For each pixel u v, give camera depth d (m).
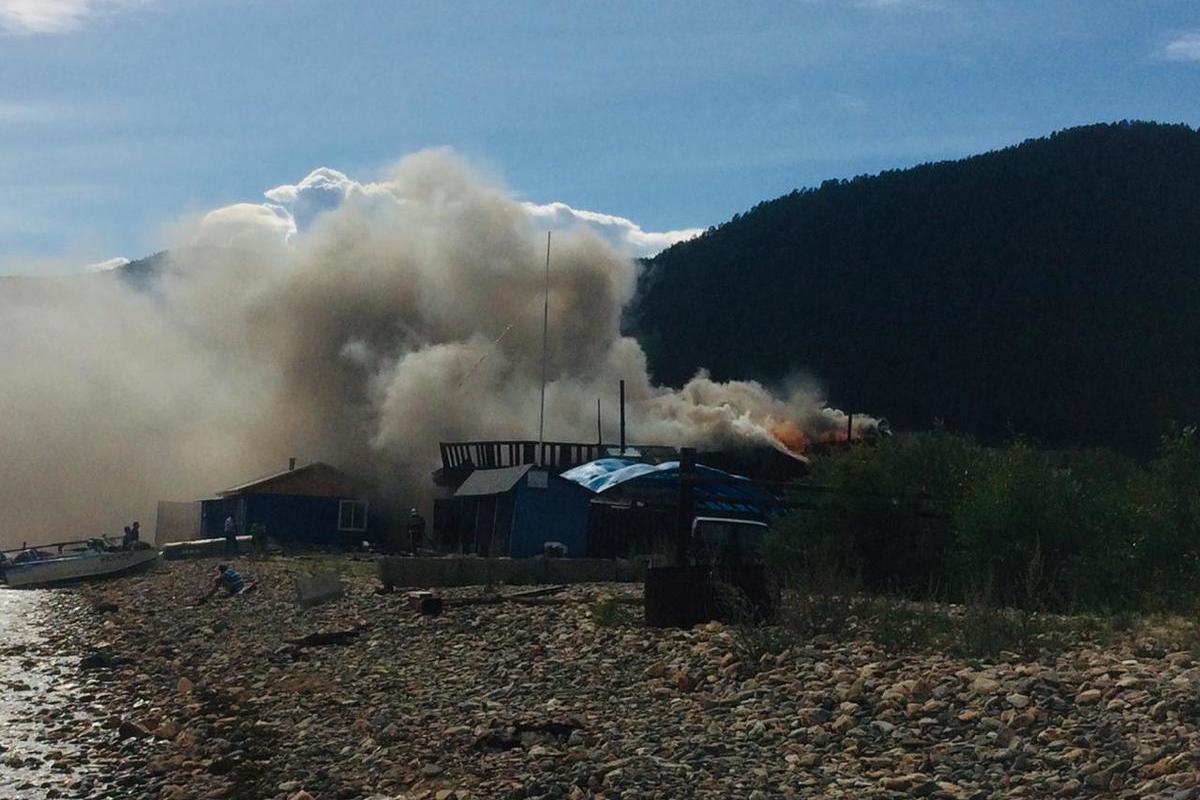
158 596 36.88
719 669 14.75
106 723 16.80
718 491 32.81
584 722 12.96
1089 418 96.25
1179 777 8.66
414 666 18.16
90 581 49.72
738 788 10.11
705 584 18.02
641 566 29.83
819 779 10.16
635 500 40.75
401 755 12.80
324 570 36.94
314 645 21.69
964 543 22.77
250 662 20.98
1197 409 93.31
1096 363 101.44
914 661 13.91
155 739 15.70
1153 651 13.85
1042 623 15.98
